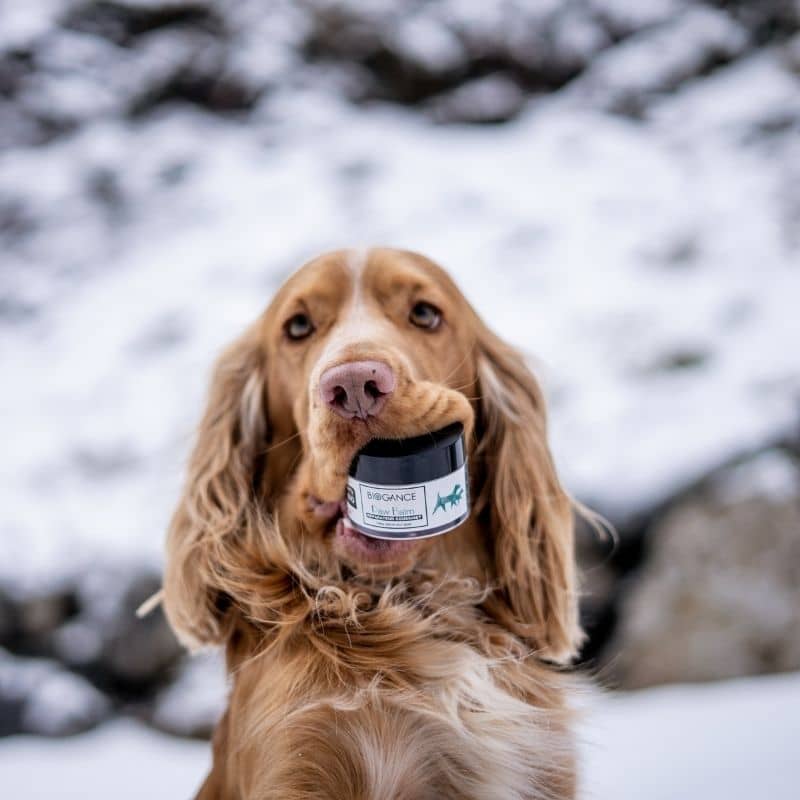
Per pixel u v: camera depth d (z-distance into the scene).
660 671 1.38
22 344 2.38
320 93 3.05
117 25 3.07
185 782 1.22
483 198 2.64
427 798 0.52
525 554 0.62
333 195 2.72
